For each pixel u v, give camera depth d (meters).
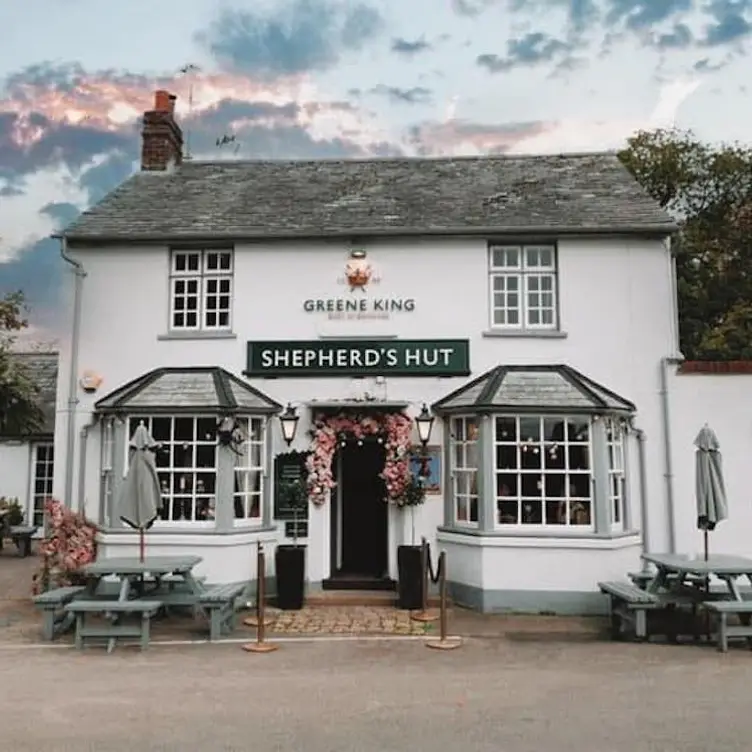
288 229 13.69
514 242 13.72
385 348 13.48
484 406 12.44
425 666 8.89
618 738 6.41
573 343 13.39
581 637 10.55
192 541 12.59
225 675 8.46
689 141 28.45
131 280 13.91
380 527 14.09
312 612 12.18
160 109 16.45
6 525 20.80
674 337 13.70
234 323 13.73
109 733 6.55
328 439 13.35
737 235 26.27
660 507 12.98
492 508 12.47
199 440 12.97
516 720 6.88
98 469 13.43
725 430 13.03
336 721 6.86
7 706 7.33
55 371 23.69
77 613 9.86
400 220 13.85
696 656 9.39
